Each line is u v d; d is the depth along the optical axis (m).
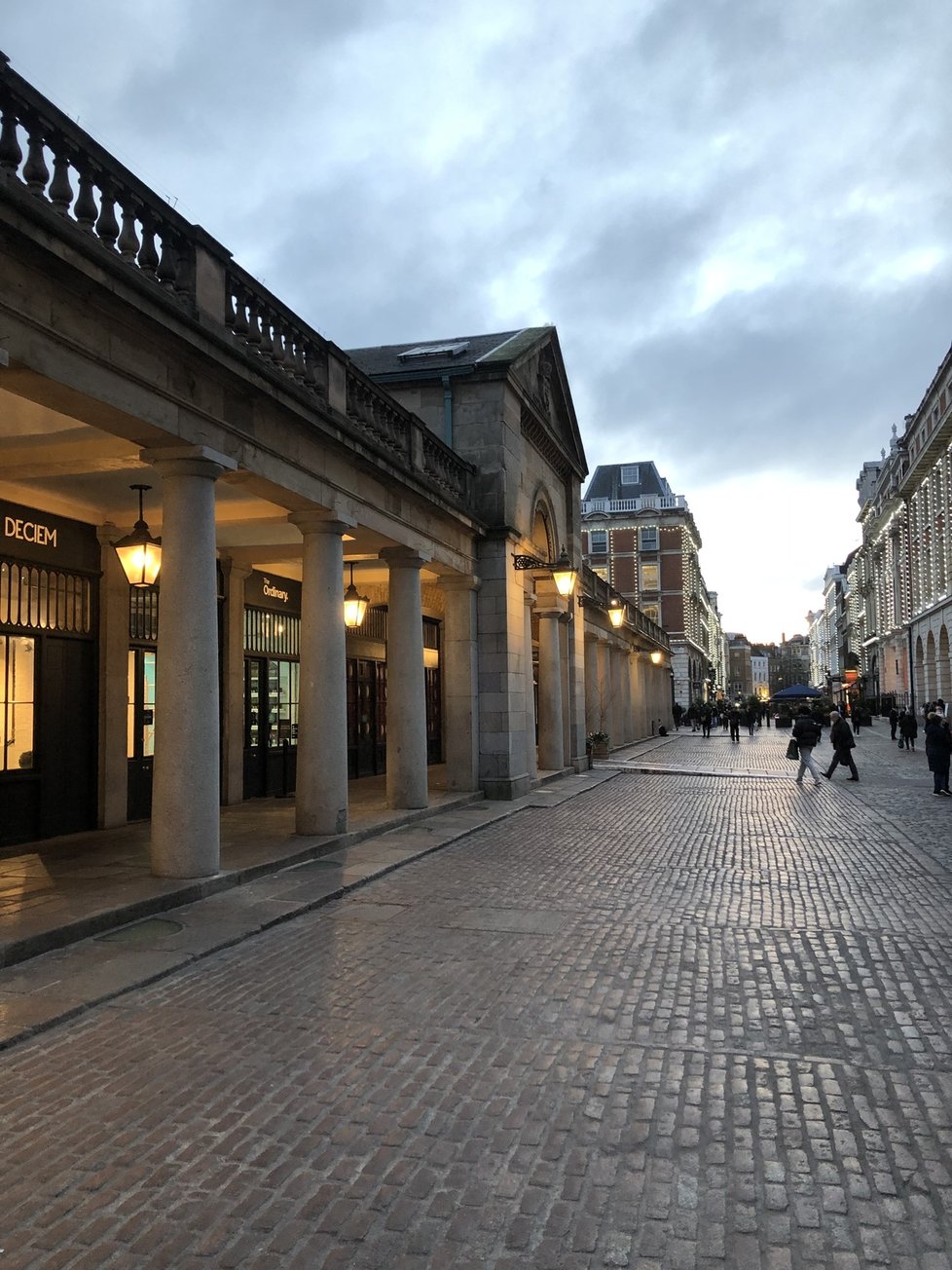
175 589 8.27
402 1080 4.39
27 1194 3.37
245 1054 4.71
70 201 6.62
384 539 13.24
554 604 21.83
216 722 8.54
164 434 7.91
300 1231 3.12
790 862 10.52
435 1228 3.14
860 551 95.94
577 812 15.38
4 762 10.81
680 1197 3.34
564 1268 2.92
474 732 16.92
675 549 82.19
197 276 8.12
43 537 11.36
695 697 87.62
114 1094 4.24
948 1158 3.62
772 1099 4.18
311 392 10.57
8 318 6.07
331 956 6.52
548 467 21.75
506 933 7.18
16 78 5.98
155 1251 3.01
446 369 17.56
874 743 41.03
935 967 6.30
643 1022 5.20
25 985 5.68
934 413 52.22
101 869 8.95
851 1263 2.94
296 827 11.23
